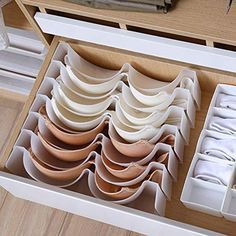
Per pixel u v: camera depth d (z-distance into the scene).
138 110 1.27
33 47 1.49
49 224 1.60
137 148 1.22
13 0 1.35
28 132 1.28
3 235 1.61
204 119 1.32
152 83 1.31
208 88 1.31
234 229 1.22
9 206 1.63
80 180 1.31
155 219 1.15
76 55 1.31
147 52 1.21
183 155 1.29
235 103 1.25
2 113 1.78
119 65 1.34
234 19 1.07
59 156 1.28
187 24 1.08
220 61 1.14
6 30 1.37
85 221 1.59
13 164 1.27
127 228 1.39
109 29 1.19
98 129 1.28
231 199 1.21
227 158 1.22
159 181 1.22
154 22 1.09
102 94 1.31
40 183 1.22
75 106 1.28
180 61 1.23
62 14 1.25
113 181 1.25
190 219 1.24
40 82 1.30
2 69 1.64
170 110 1.25
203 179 1.23
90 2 1.11
